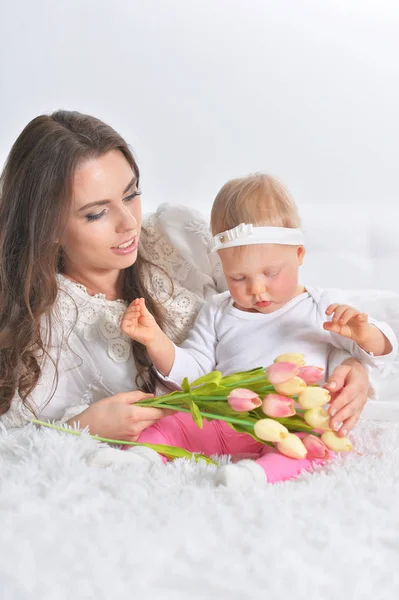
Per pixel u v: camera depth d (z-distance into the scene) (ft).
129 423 4.23
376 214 7.70
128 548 2.92
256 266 4.69
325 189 9.14
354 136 9.02
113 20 8.89
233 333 5.00
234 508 3.26
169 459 4.15
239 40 8.90
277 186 4.90
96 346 4.93
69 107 9.06
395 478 3.70
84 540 2.97
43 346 4.85
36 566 2.82
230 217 4.86
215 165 9.14
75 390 5.02
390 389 5.37
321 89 8.97
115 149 4.71
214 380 4.10
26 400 4.80
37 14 8.86
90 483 3.52
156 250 5.61
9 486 3.38
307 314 4.88
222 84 8.98
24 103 9.02
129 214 4.63
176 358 4.83
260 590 2.72
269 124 9.05
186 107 9.02
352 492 3.46
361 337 4.40
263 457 3.99
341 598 2.71
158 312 5.23
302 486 3.58
